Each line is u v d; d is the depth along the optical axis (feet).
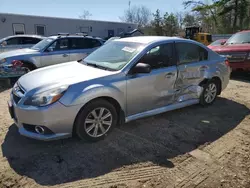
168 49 13.25
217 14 105.70
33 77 11.49
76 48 27.09
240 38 27.22
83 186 8.15
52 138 9.92
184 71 13.80
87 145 10.79
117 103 11.36
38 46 26.40
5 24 57.26
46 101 9.59
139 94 12.01
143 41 13.14
